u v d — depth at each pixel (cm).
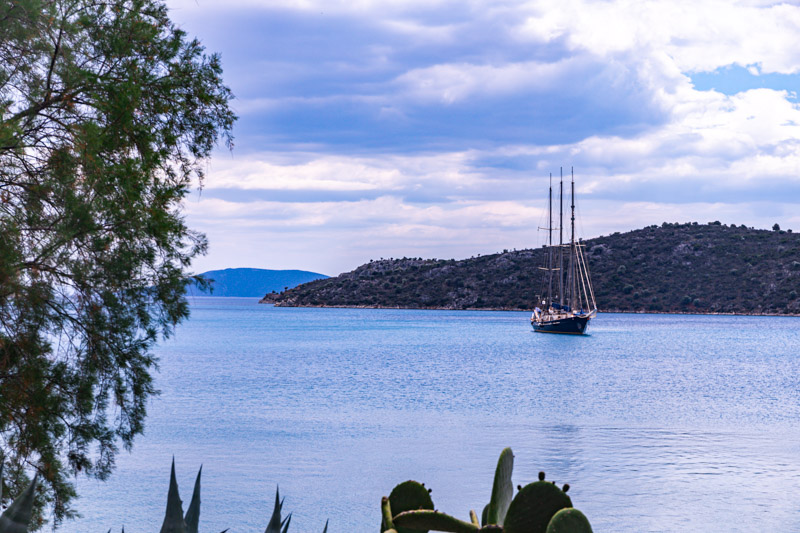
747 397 5081
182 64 1067
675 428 3691
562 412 4297
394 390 5350
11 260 859
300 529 1886
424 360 8181
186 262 1009
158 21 1058
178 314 1004
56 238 904
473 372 6800
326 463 2736
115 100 959
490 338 12350
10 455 906
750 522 1950
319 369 6956
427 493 189
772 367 7556
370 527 1909
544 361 8150
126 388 1008
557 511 162
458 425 3756
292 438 3278
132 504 2044
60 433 958
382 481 2445
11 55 927
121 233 942
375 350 9662
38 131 963
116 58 1005
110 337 973
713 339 12438
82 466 992
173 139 1032
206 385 5525
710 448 3105
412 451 3005
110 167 944
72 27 938
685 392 5353
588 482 2431
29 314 914
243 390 5225
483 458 2862
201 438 3234
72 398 955
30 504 184
